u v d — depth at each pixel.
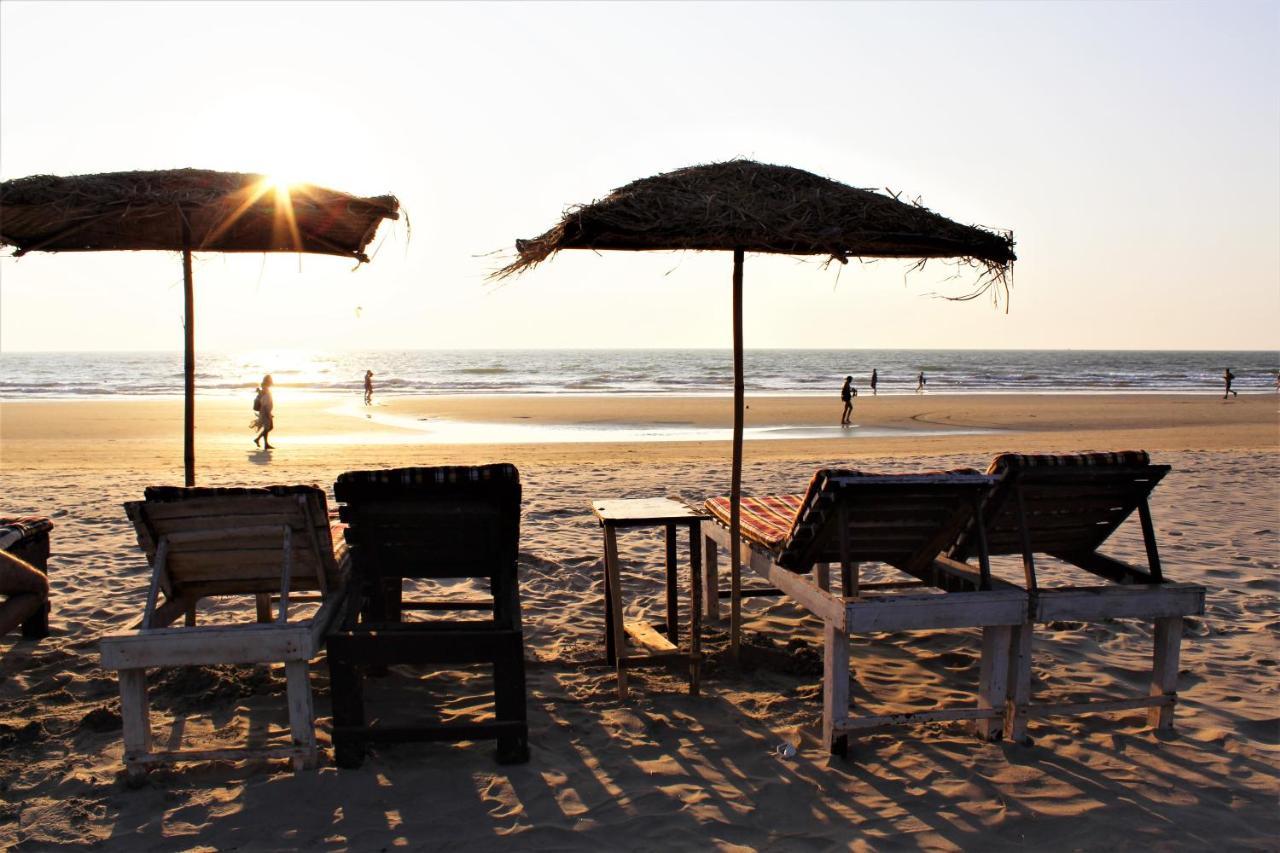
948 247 4.65
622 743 4.26
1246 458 15.23
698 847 3.39
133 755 3.82
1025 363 124.19
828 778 3.93
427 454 17.12
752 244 4.60
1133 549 8.20
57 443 19.56
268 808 3.65
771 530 5.01
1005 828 3.53
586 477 12.65
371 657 3.95
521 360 144.00
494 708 4.64
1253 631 5.90
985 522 4.54
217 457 16.58
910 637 5.89
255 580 4.38
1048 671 5.21
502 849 3.36
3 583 4.80
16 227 5.24
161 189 4.50
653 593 6.88
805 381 62.16
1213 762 4.09
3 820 3.55
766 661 5.30
